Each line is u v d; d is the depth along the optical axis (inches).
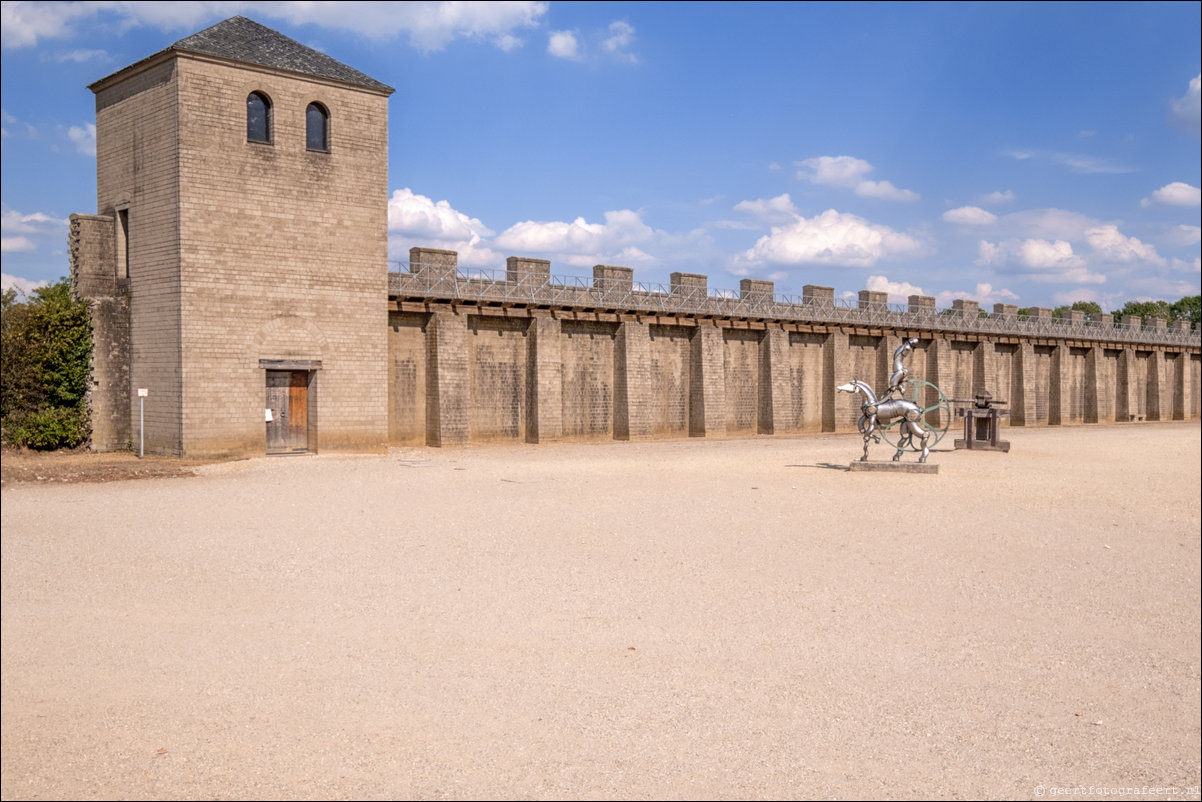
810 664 442.9
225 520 753.6
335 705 372.8
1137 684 439.5
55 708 359.9
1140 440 2053.4
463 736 347.6
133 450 1293.1
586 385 1835.6
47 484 950.4
